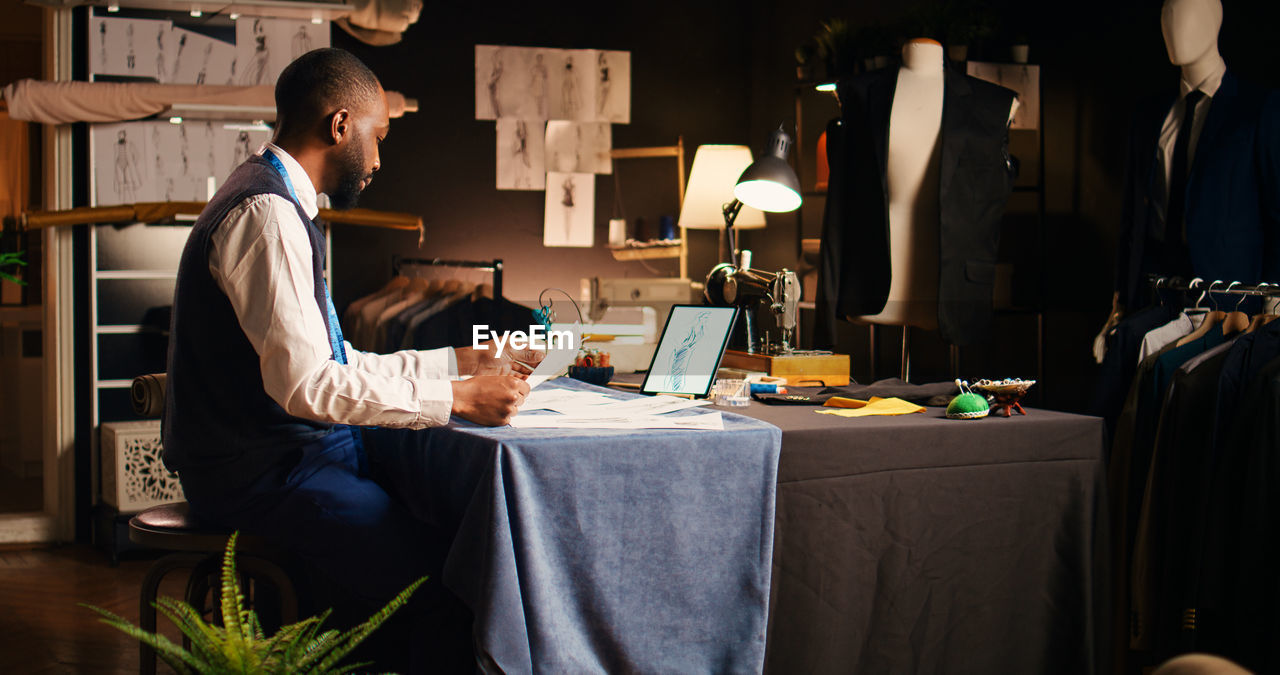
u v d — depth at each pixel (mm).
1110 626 2062
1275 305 2285
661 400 2107
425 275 4902
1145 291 2762
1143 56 3240
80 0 3826
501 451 1577
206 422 1715
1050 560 2018
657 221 5242
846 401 2168
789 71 4984
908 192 3295
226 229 1662
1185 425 2186
